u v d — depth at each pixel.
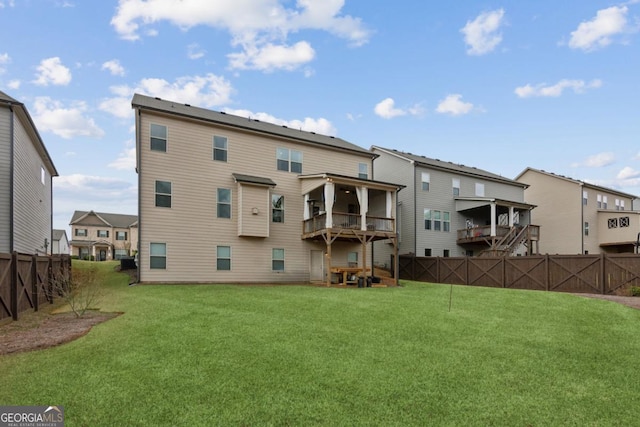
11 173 12.02
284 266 17.17
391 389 3.99
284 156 17.67
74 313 7.96
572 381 4.38
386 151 25.19
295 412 3.40
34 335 5.98
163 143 14.88
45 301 9.95
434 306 9.19
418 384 4.15
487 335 6.39
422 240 22.83
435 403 3.69
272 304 9.08
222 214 15.87
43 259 9.83
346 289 13.56
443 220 23.95
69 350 5.07
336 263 18.67
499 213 26.58
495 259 17.22
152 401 3.54
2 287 7.04
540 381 4.35
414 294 11.71
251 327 6.55
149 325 6.61
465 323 7.28
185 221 15.07
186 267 14.97
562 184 28.41
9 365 4.45
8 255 7.29
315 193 18.47
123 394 3.67
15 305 7.46
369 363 4.79
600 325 7.29
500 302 9.99
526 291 12.75
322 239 17.91
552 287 14.77
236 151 16.45
